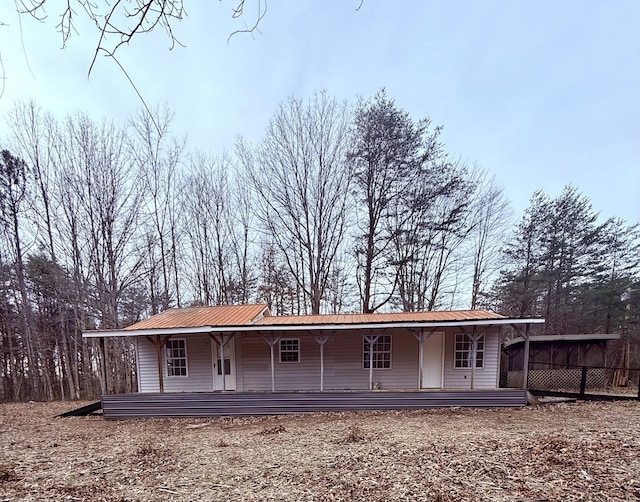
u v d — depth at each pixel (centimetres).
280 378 1050
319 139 1731
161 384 928
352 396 859
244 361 1058
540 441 519
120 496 383
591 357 1302
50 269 1586
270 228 1794
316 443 575
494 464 426
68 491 399
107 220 1583
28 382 1714
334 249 1734
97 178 1578
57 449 604
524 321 872
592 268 1697
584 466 404
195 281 1809
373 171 1639
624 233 1644
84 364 1608
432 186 1611
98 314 1585
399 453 491
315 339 949
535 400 882
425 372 1017
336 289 1733
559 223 1758
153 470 468
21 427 819
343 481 398
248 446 579
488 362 1000
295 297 1805
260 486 398
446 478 389
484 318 893
